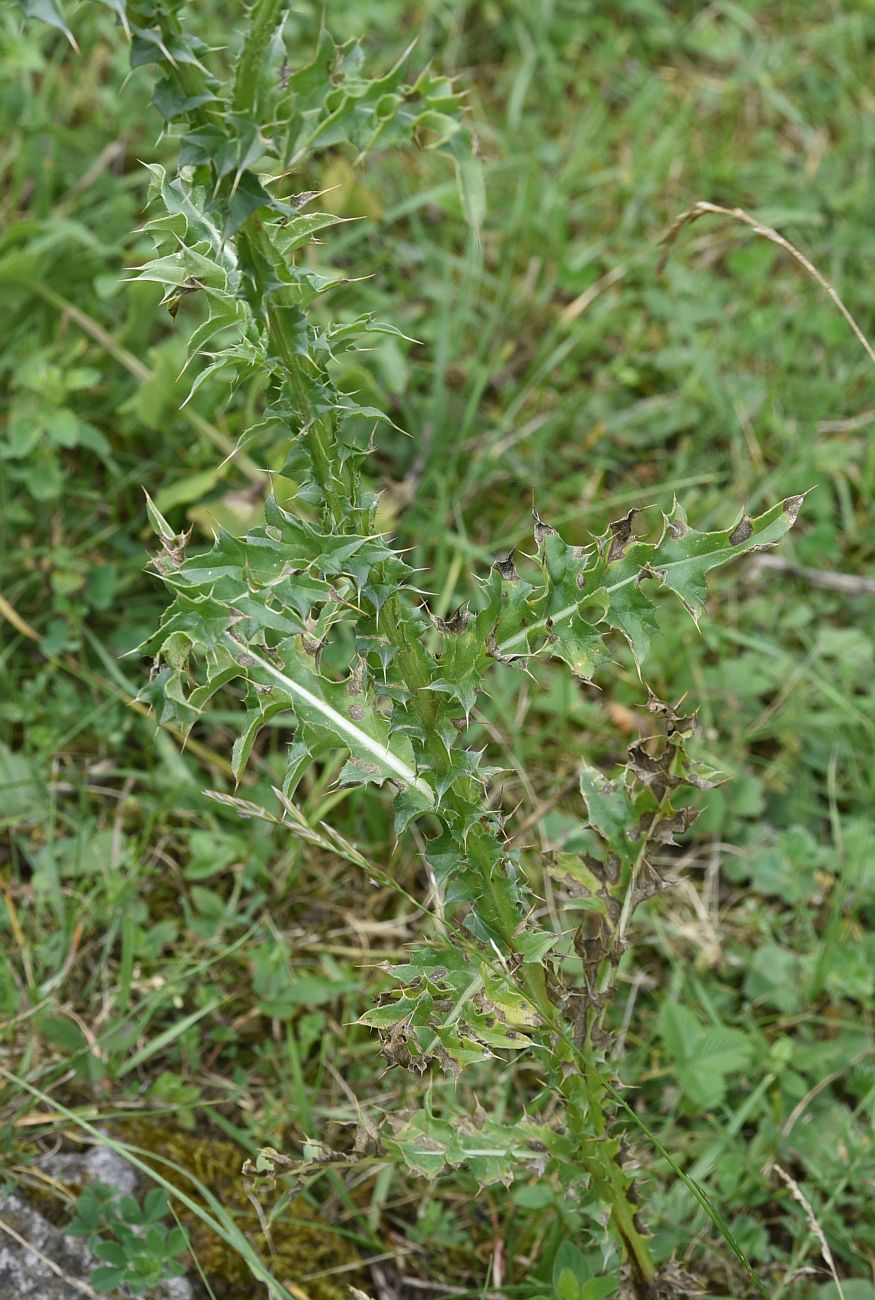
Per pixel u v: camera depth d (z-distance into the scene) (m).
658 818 1.68
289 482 2.94
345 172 3.34
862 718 2.93
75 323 3.23
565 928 2.57
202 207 1.40
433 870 1.59
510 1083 2.39
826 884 2.80
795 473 3.40
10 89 3.56
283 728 2.90
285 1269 2.12
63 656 2.87
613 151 4.23
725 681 3.05
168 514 3.06
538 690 2.98
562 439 3.48
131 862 2.59
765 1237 2.23
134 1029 2.32
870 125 4.28
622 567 1.50
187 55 1.22
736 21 4.64
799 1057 2.49
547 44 4.27
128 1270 1.97
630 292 3.74
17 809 2.65
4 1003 2.37
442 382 3.25
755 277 3.82
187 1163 2.20
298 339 1.37
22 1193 2.07
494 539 3.24
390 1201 2.30
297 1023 2.50
